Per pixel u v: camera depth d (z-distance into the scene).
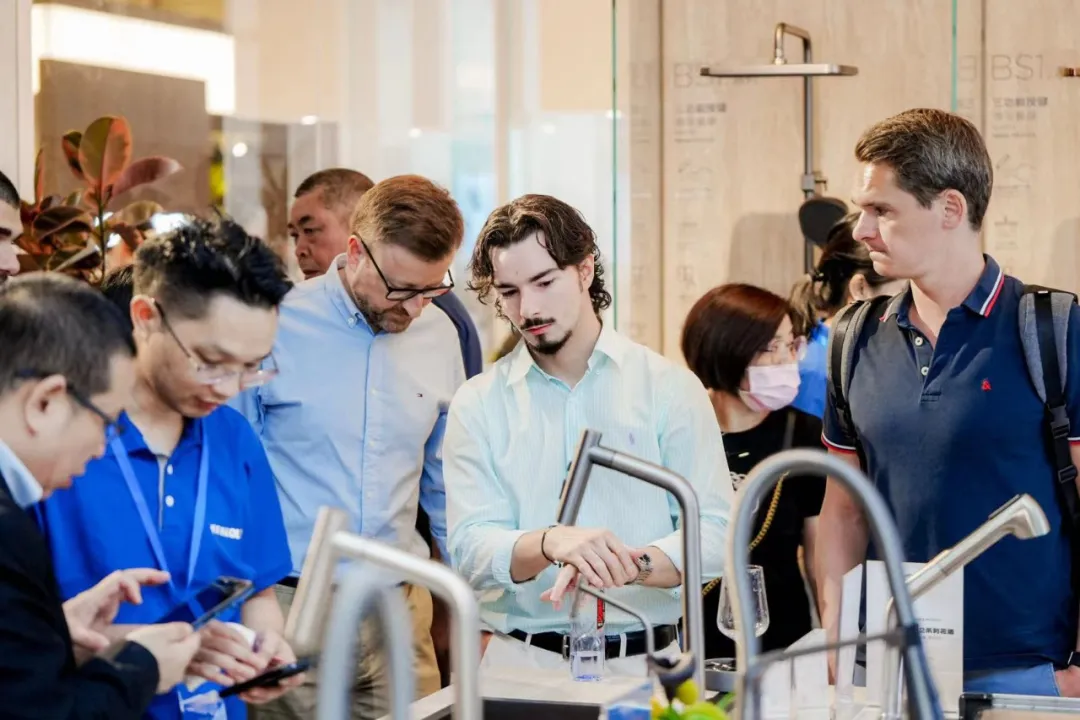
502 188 5.11
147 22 4.30
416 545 3.21
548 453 2.52
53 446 1.66
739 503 1.48
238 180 4.53
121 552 2.05
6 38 4.07
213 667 1.94
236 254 1.98
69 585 2.03
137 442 2.10
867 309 2.68
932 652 2.11
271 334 2.02
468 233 5.08
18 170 4.11
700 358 3.20
